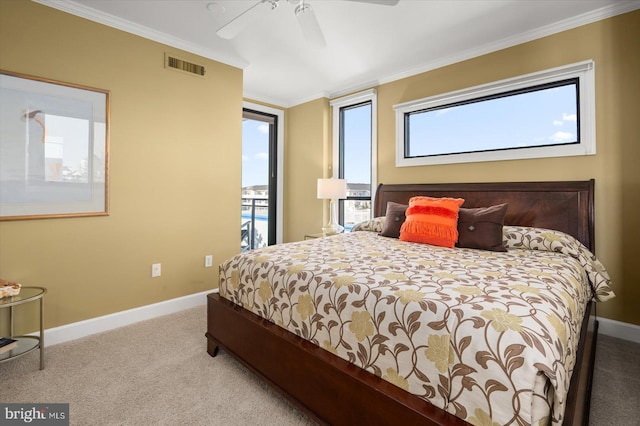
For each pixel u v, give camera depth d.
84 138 2.44
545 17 2.55
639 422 1.52
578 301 1.47
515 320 1.05
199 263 3.16
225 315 2.03
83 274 2.47
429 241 2.43
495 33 2.79
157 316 2.86
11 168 2.15
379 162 3.86
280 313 1.71
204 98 3.14
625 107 2.37
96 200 2.51
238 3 2.37
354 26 2.68
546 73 2.65
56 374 1.91
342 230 4.04
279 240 4.83
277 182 4.81
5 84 2.11
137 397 1.70
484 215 2.37
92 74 2.46
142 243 2.78
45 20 2.26
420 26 2.68
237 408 1.62
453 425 1.02
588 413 1.43
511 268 1.67
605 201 2.46
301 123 4.66
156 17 2.56
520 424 0.92
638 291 2.35
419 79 3.50
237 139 3.43
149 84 2.78
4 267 2.14
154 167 2.83
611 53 2.42
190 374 1.92
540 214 2.64
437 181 3.36
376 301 1.31
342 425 1.34
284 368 1.61
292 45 3.02
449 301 1.19
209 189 3.21
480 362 1.01
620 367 2.00
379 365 1.27
